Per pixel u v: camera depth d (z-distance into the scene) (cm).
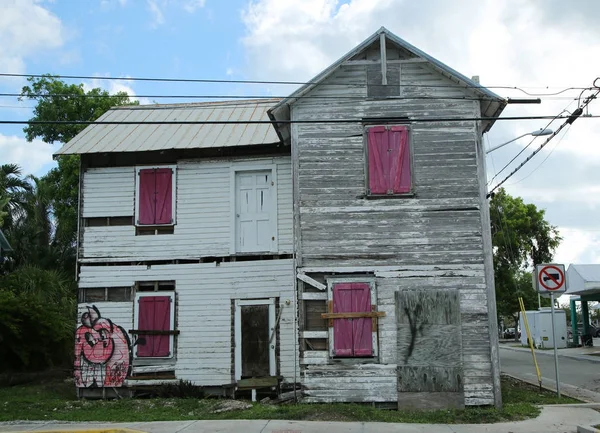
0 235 1661
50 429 1102
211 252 1593
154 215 1627
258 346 1547
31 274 2239
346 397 1329
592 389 1617
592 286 3078
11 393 1599
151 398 1532
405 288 1357
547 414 1234
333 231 1387
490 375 1315
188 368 1560
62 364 2034
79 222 1645
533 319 3894
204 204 1620
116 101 3322
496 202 4212
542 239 4244
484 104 1440
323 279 1377
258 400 1512
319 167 1412
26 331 1822
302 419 1195
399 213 1383
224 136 1667
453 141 1403
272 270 1568
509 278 3956
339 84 1443
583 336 3647
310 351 1349
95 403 1459
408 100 1429
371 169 1402
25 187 2853
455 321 1336
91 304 1611
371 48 1458
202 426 1109
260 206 1609
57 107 3256
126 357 1578
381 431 1070
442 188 1386
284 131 1507
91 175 1667
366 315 1346
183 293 1593
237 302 1569
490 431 1075
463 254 1359
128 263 1620
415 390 1318
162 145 1614
